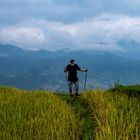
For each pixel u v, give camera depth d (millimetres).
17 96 21969
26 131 14039
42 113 16500
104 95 20609
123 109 16266
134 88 22484
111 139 11711
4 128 14516
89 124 16531
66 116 16234
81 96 23734
